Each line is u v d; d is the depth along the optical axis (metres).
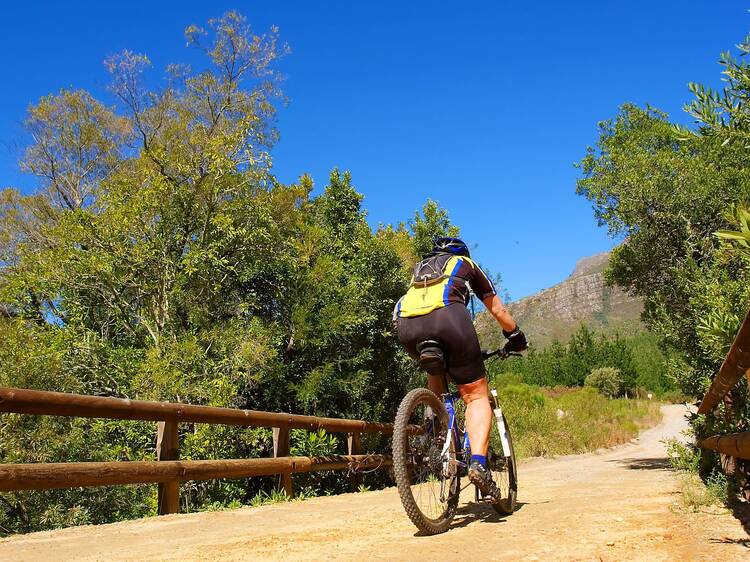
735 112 3.29
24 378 11.51
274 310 14.91
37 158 20.52
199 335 13.01
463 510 4.84
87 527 4.82
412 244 16.59
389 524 4.41
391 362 15.46
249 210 14.04
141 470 5.41
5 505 10.90
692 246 10.40
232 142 14.08
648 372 67.69
